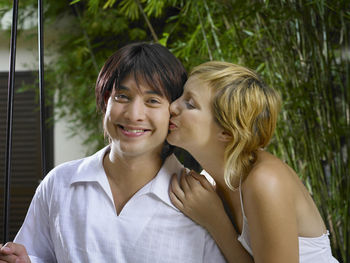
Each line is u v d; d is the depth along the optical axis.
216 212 1.08
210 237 1.12
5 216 1.08
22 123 4.55
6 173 1.07
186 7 2.26
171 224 1.09
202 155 1.13
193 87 1.08
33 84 4.49
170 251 1.08
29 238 1.21
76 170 1.17
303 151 2.17
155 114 1.04
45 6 3.78
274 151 2.24
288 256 1.00
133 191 1.12
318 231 1.21
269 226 1.00
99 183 1.11
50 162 4.23
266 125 1.12
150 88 1.03
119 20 3.57
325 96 2.12
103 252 1.08
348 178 2.11
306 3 1.97
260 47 2.24
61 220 1.13
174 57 1.10
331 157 2.15
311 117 2.12
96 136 3.88
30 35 3.88
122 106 1.04
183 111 1.07
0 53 4.42
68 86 3.99
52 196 1.16
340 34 2.27
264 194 1.01
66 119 4.15
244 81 1.08
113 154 1.12
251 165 1.10
